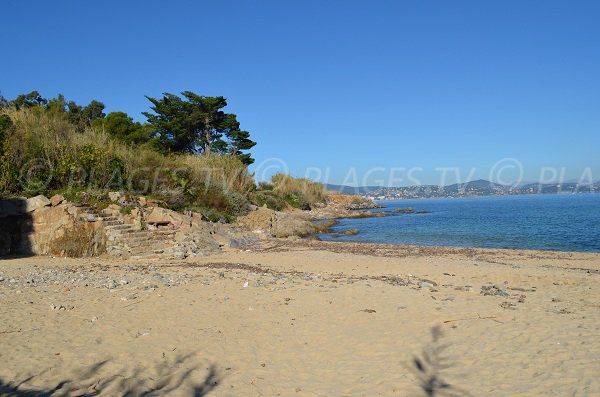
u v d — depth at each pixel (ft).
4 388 16.11
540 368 17.57
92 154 63.21
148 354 19.98
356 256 56.54
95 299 29.71
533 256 57.11
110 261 50.19
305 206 152.25
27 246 54.08
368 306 28.04
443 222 122.93
